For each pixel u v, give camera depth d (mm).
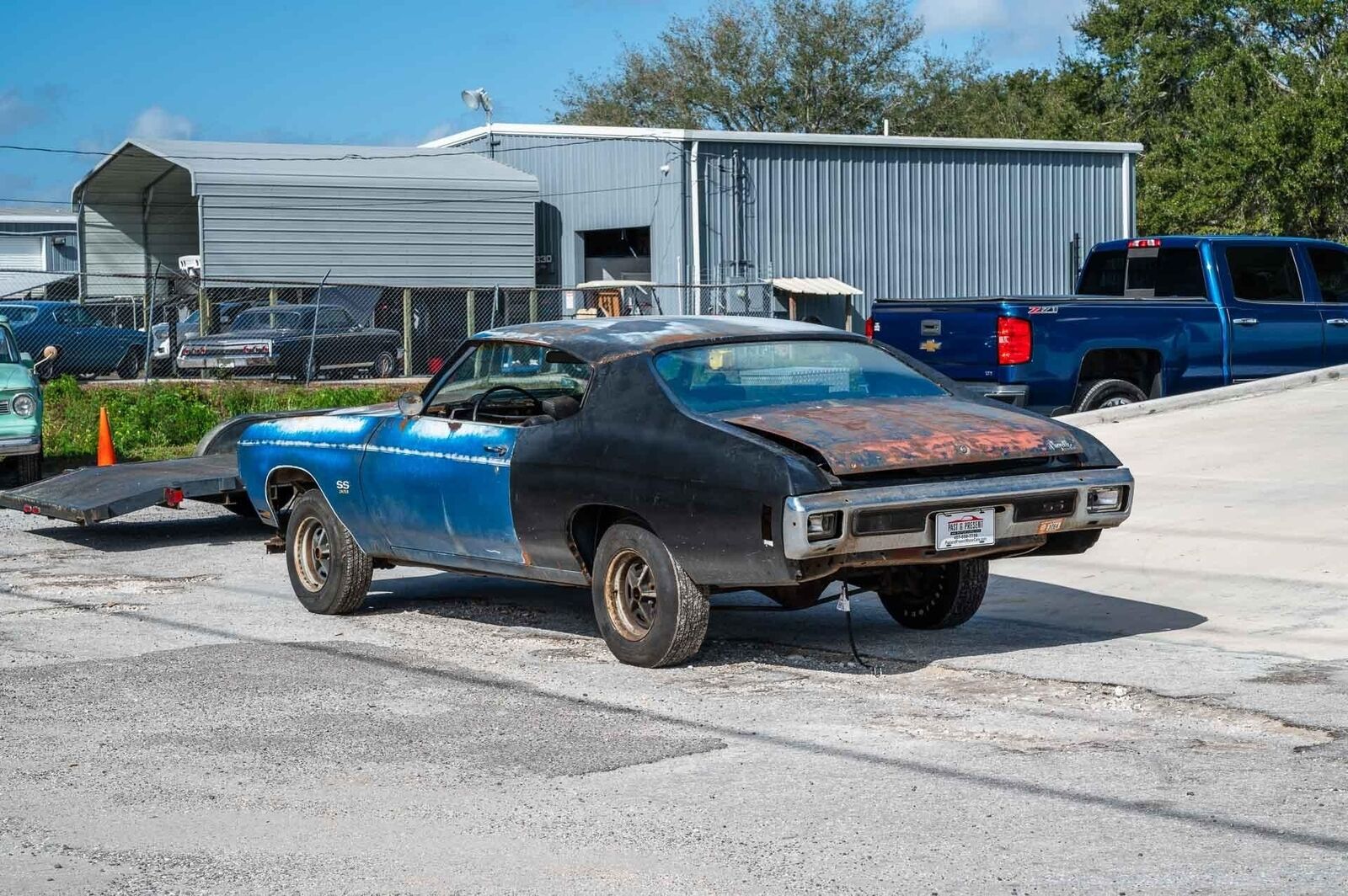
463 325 36250
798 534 6559
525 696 6988
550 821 5160
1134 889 4359
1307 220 46719
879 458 6766
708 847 4848
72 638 8625
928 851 4742
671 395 7355
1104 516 7309
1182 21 62219
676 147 36906
